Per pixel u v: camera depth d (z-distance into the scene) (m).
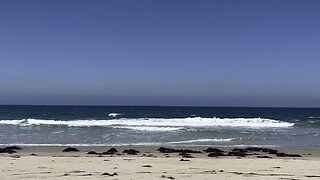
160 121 46.88
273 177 13.50
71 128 37.25
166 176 13.24
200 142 28.50
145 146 25.50
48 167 15.04
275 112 96.88
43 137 30.33
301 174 14.38
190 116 72.81
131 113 80.56
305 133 36.06
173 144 27.05
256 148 23.92
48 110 92.19
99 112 83.94
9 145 25.33
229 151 23.27
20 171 13.91
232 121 48.09
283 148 25.50
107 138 30.16
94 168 15.00
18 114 70.62
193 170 14.99
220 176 13.47
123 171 14.33
